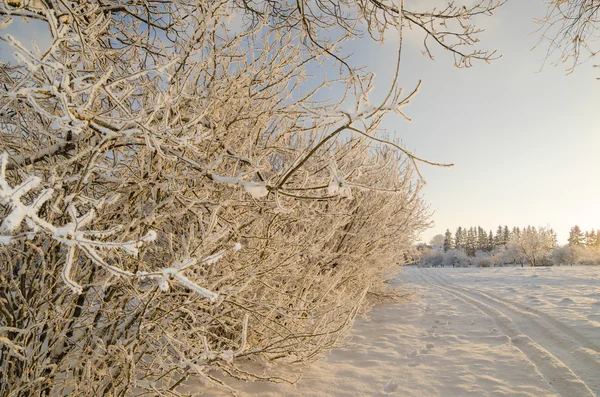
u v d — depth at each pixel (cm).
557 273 1948
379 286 980
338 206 422
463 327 691
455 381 412
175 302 261
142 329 250
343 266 593
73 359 246
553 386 390
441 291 1351
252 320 354
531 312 786
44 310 228
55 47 142
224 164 273
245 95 266
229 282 296
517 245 4697
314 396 371
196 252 219
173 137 172
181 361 236
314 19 368
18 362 230
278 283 398
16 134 233
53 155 207
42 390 236
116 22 287
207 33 213
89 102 149
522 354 496
